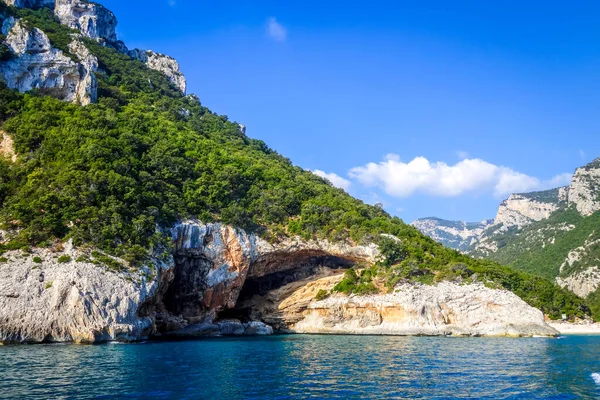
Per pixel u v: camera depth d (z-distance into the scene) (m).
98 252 67.00
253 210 101.00
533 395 34.44
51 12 143.25
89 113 94.25
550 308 126.44
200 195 93.50
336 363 47.69
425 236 127.25
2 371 38.28
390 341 76.00
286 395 32.12
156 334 80.19
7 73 99.56
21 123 85.31
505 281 115.75
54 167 77.06
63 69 104.88
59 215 69.50
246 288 105.31
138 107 117.19
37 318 59.09
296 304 101.88
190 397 30.88
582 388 37.19
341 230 103.56
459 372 43.53
